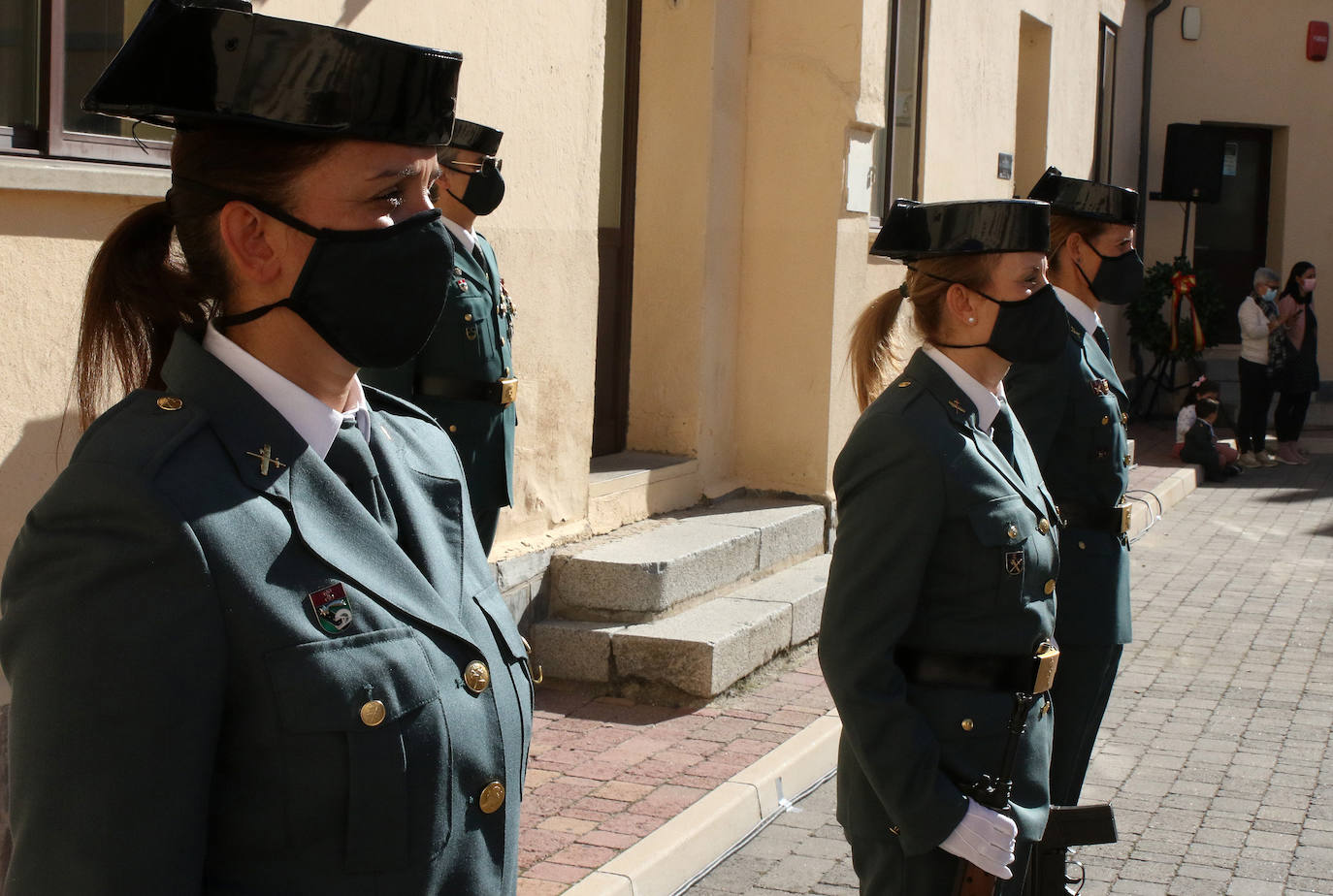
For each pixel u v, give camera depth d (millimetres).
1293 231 16797
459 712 1504
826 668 2541
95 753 1296
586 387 6199
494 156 4922
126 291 1536
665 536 6426
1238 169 16891
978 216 2711
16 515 3574
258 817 1392
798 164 7547
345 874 1411
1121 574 3746
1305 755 5570
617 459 7230
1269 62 16516
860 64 7398
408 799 1434
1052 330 2758
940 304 2773
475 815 1528
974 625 2568
